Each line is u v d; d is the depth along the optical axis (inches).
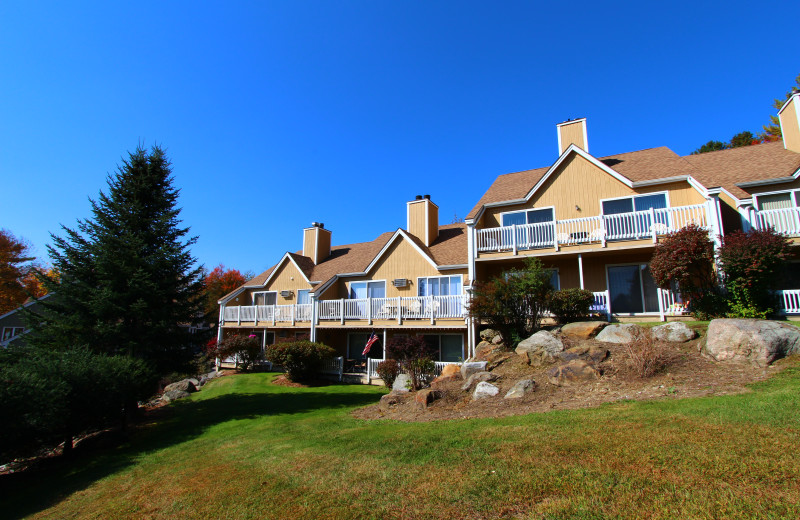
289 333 1119.6
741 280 537.6
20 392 395.2
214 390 857.5
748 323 420.2
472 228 792.3
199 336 716.7
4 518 309.9
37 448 450.9
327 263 1180.5
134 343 611.8
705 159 798.5
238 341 1050.7
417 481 247.8
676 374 397.7
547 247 731.4
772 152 735.1
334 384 856.3
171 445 461.1
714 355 421.4
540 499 205.8
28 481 404.5
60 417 438.0
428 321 829.2
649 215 701.3
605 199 748.0
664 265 583.5
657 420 287.4
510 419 352.2
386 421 436.1
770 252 521.7
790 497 180.5
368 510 222.7
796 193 644.1
